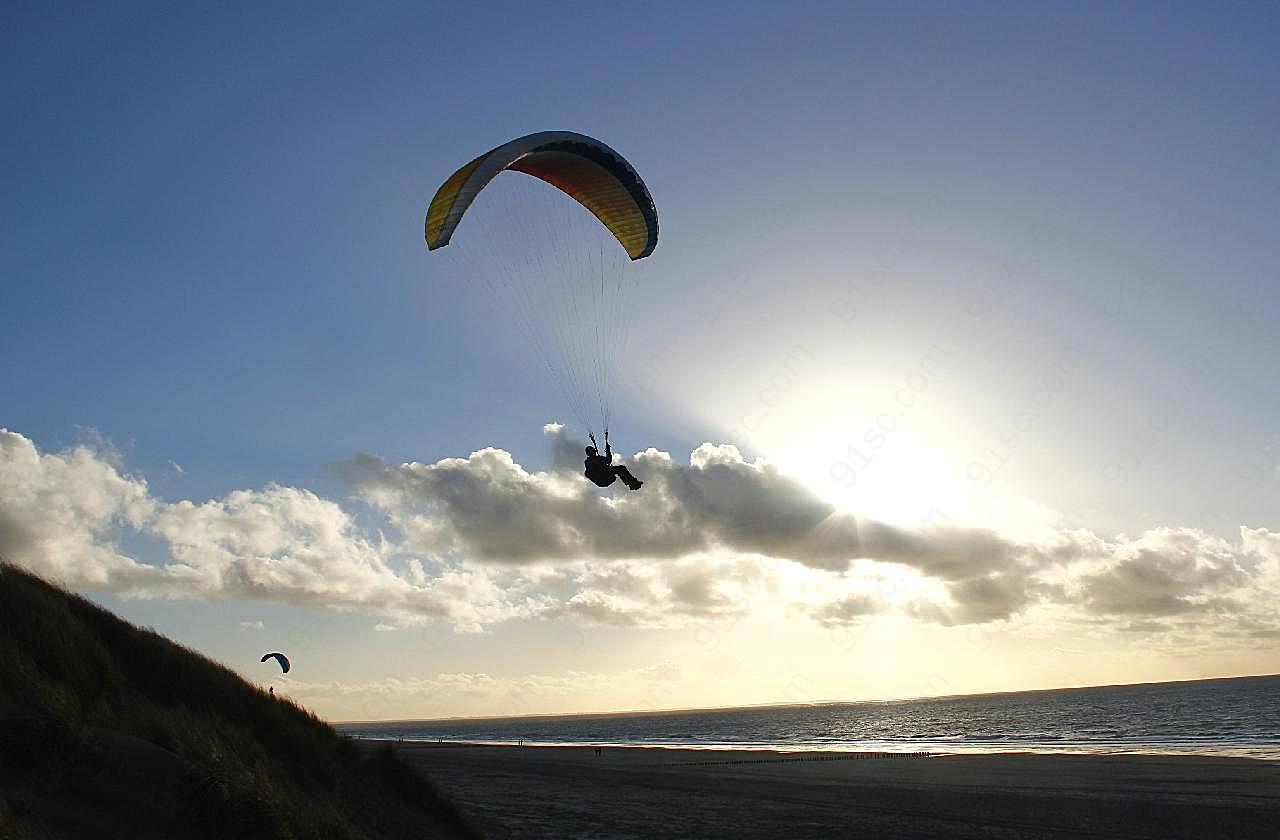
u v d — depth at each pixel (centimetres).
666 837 2309
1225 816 2703
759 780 4097
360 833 1328
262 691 1641
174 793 983
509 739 13512
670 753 7044
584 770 4781
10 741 915
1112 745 6706
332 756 1580
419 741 11944
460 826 1678
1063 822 2630
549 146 2253
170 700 1391
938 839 2338
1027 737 8762
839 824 2589
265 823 998
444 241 2125
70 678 1177
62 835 822
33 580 1469
